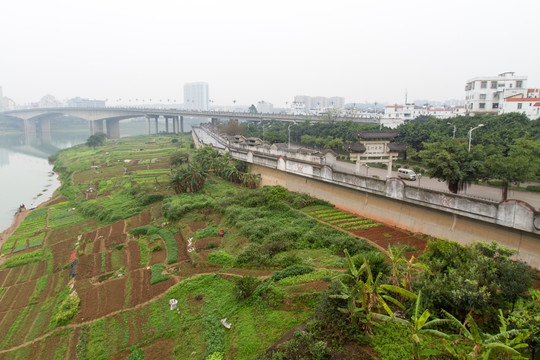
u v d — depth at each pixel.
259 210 49.75
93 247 46.78
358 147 50.03
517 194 48.41
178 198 60.97
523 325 18.06
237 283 29.91
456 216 36.56
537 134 58.78
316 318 23.44
